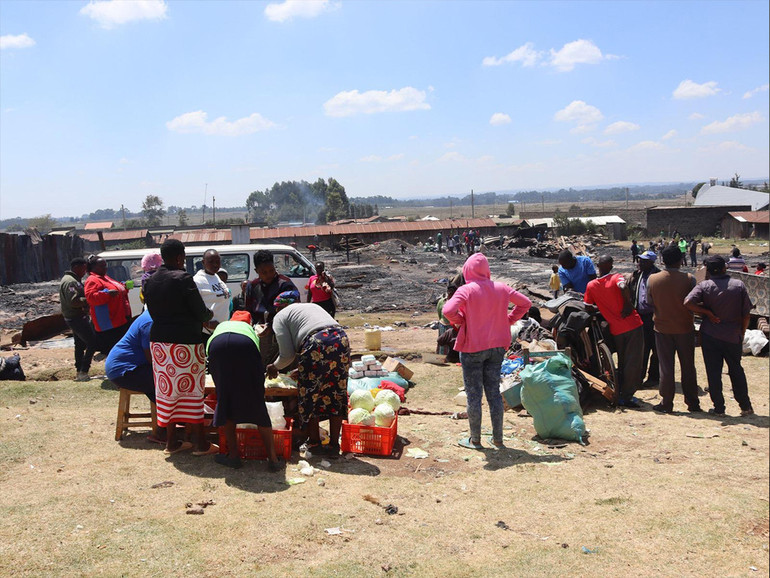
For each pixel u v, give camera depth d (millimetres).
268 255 6762
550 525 4328
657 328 7422
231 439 5430
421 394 8477
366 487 5086
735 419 7008
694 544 3967
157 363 5648
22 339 14195
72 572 3617
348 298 23688
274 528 4246
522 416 7305
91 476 5156
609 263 7734
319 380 5738
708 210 71625
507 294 6051
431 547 4020
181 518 4375
